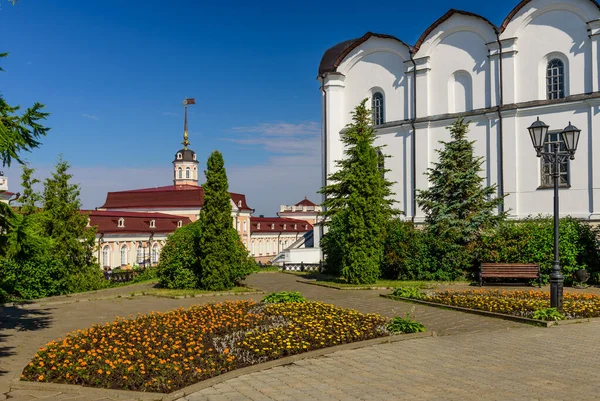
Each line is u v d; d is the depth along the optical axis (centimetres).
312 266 3341
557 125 2791
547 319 1345
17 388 851
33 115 1130
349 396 780
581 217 2680
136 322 1260
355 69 3553
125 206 7769
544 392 780
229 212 2197
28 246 1146
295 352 1037
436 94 3200
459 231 2445
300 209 9688
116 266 5234
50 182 2319
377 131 3425
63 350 982
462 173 2538
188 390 820
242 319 1295
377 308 1656
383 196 3064
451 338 1193
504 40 2928
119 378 863
